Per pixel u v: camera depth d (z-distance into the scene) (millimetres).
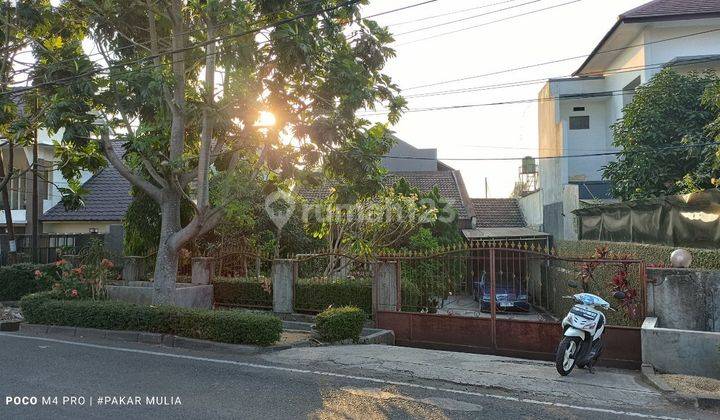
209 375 7469
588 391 7145
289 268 13086
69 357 8484
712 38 18391
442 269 11719
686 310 8625
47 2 12336
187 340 9633
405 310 11781
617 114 21219
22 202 23438
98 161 13117
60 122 10023
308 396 6523
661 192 14641
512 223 27734
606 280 11336
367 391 6855
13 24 12203
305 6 10305
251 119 10469
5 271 15453
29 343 9750
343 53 10719
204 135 10805
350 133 10391
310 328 11992
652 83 15812
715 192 9250
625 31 19078
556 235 21297
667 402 6727
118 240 17219
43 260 17812
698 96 15070
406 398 6590
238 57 10195
